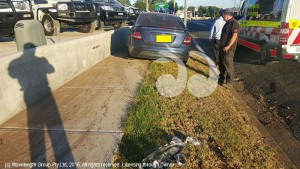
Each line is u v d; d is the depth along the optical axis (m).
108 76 5.70
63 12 10.01
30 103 4.02
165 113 3.87
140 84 5.18
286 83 5.86
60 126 3.43
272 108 4.61
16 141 3.05
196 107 4.21
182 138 3.26
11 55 3.59
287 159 3.11
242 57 8.88
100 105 4.11
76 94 4.56
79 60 5.77
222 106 4.36
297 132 3.78
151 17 7.11
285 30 6.60
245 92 5.45
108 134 3.26
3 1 7.52
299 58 6.87
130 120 3.57
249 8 9.09
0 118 3.40
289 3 6.45
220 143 3.20
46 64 4.42
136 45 6.42
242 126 3.68
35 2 9.84
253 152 3.11
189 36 6.51
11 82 3.58
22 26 4.50
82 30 11.91
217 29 6.72
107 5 13.38
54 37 9.83
